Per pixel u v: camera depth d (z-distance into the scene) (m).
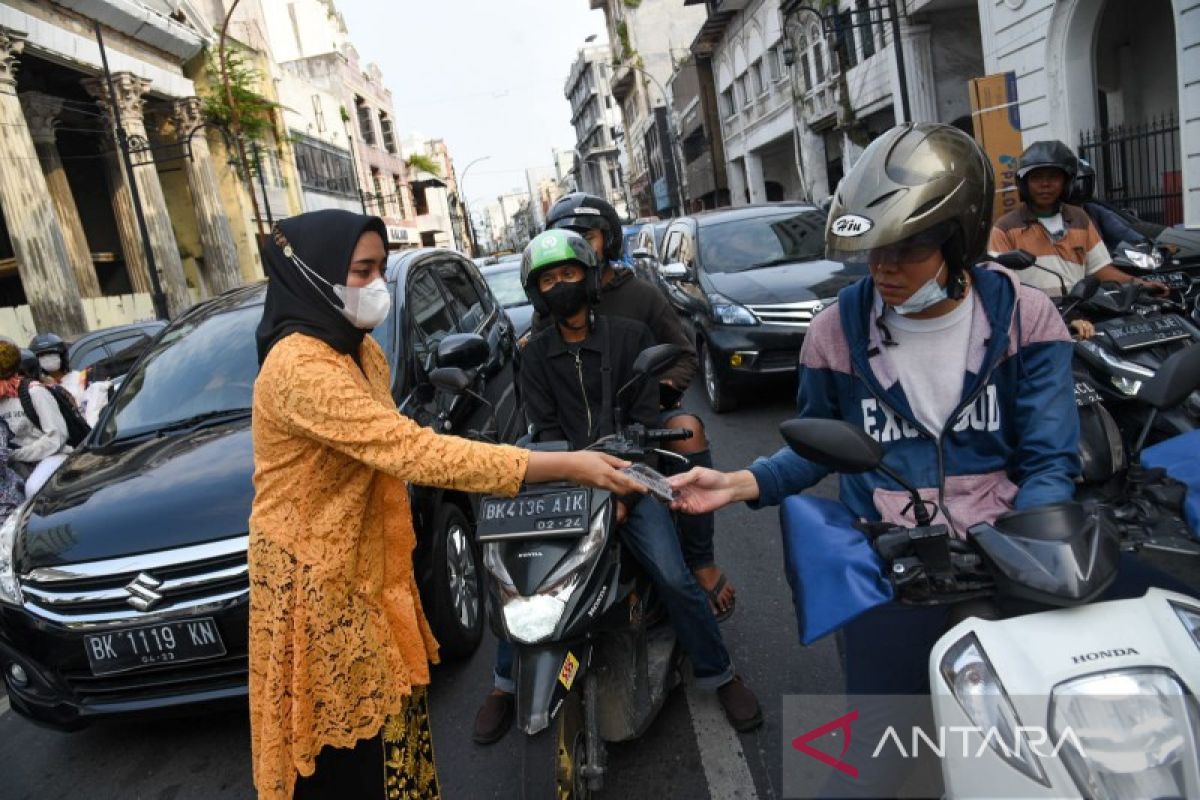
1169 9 11.52
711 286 7.39
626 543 2.64
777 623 3.58
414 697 2.07
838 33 20.23
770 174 32.28
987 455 1.84
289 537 1.81
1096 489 1.95
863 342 1.86
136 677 3.06
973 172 1.65
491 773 2.88
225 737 3.45
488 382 4.99
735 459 5.97
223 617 2.96
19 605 3.10
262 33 31.20
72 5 18.06
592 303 2.85
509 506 2.40
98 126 21.92
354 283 1.83
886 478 1.90
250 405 3.91
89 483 3.51
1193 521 1.70
